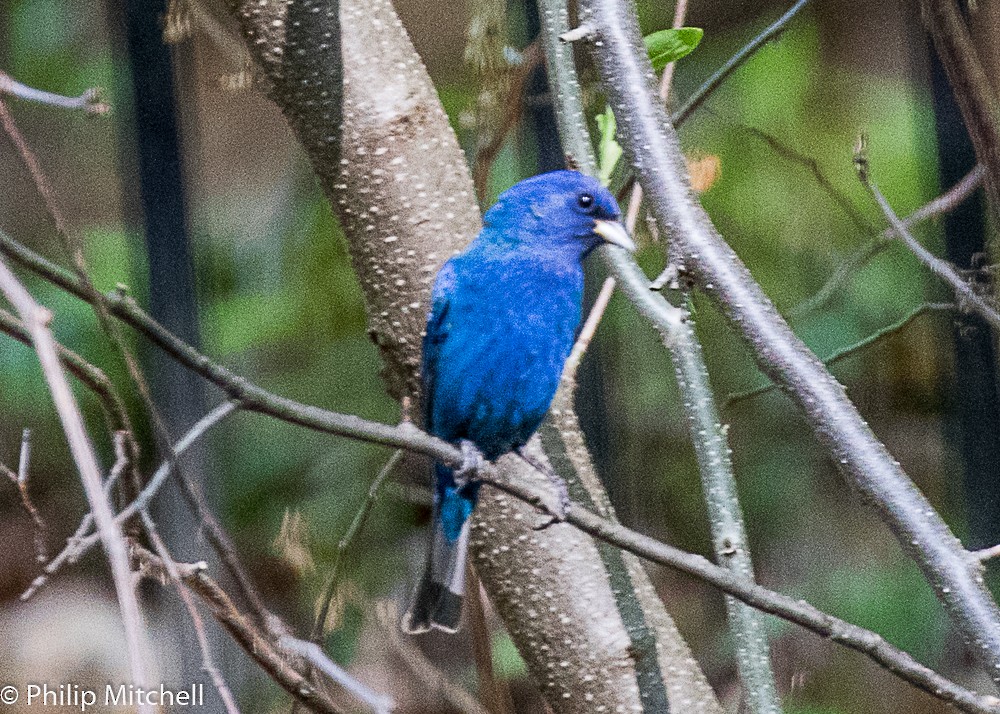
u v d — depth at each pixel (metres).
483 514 6.98
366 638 12.48
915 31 10.09
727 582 5.46
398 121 7.01
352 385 13.45
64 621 13.05
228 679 10.34
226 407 5.02
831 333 13.40
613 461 10.08
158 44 9.04
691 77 14.16
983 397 9.46
